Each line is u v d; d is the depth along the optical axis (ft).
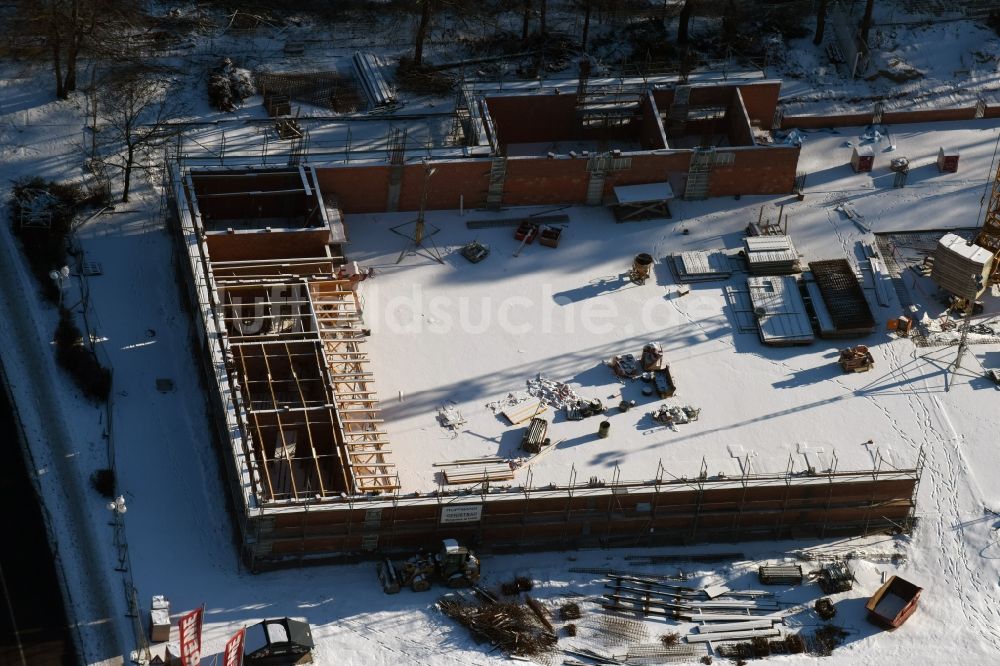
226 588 320.09
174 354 360.89
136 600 315.17
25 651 305.32
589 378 364.58
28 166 393.09
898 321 380.17
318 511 319.06
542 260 391.65
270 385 344.69
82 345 358.23
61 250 376.48
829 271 388.57
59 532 324.80
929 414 363.56
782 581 329.31
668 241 399.03
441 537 330.34
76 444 340.80
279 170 389.39
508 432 351.25
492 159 394.73
